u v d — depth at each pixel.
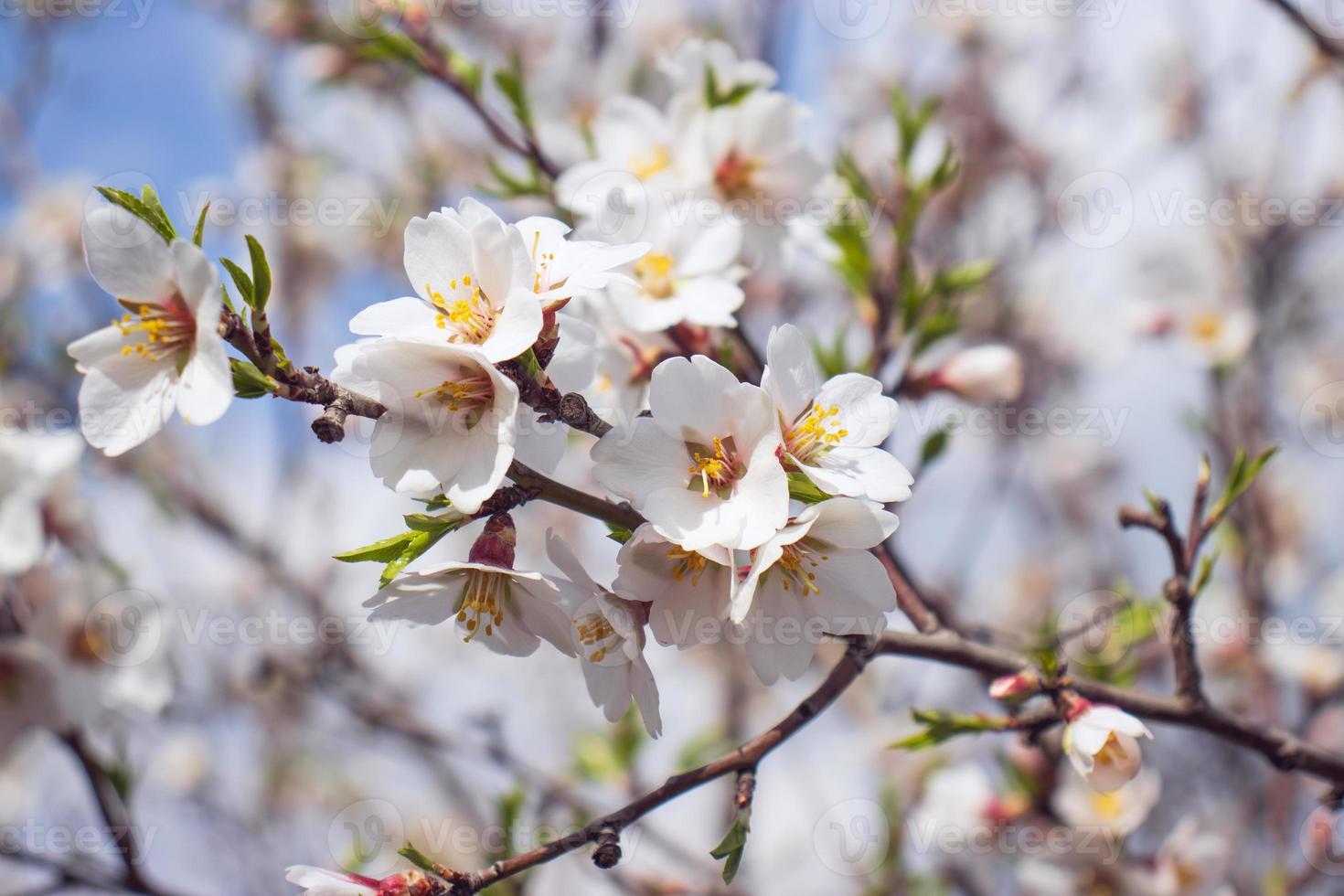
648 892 1.05
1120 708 0.90
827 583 0.86
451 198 1.55
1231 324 1.31
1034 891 1.00
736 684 1.47
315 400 0.84
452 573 0.86
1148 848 1.03
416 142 1.50
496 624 0.86
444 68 1.00
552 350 0.85
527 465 0.86
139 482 1.44
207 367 0.83
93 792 0.94
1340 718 1.17
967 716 0.90
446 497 0.85
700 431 0.85
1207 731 0.91
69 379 1.37
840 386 0.86
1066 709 0.89
